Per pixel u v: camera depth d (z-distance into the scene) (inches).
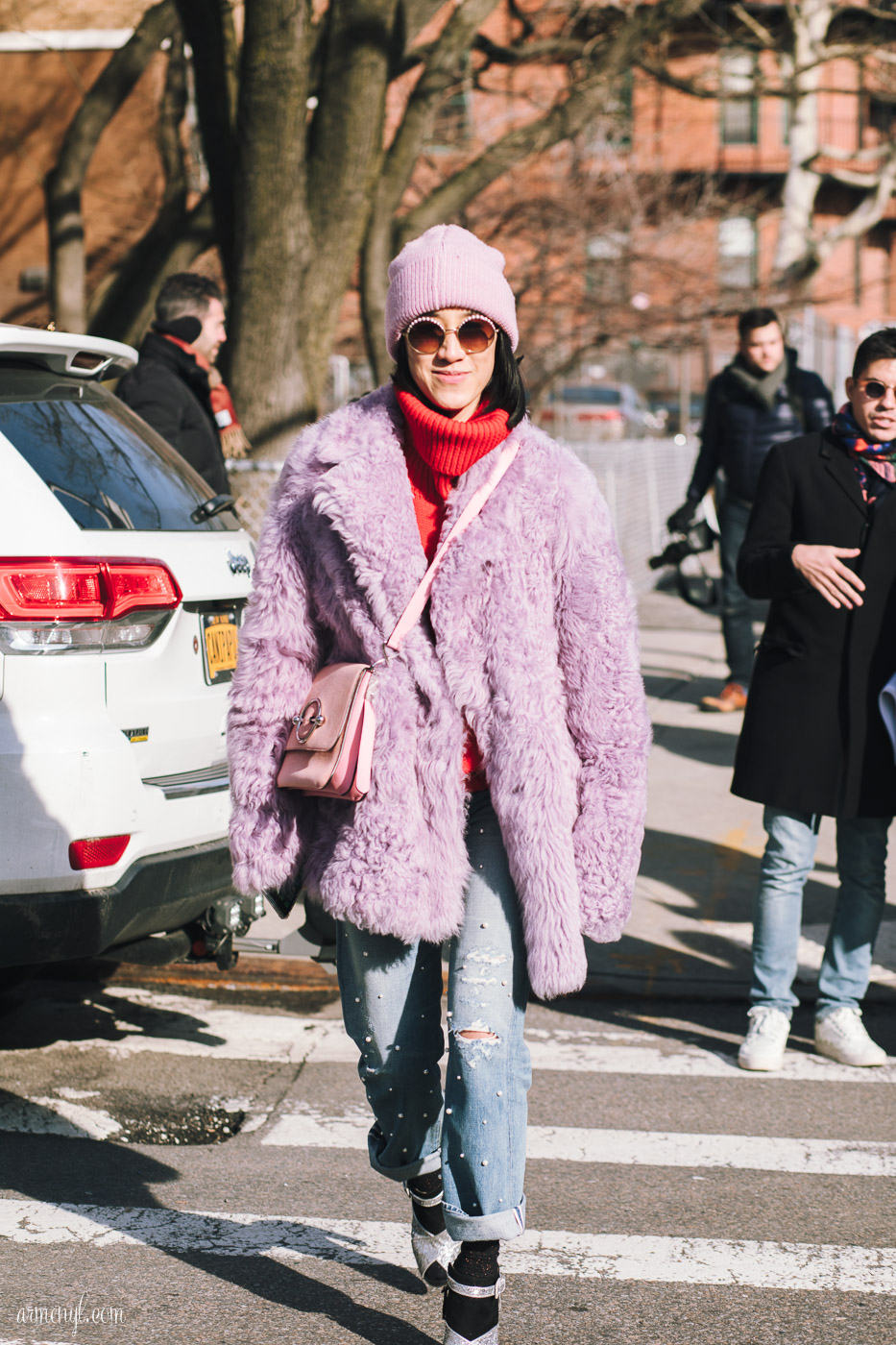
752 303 724.7
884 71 689.0
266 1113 156.4
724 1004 194.7
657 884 239.6
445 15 743.1
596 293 712.4
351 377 626.8
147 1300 117.2
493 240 702.5
